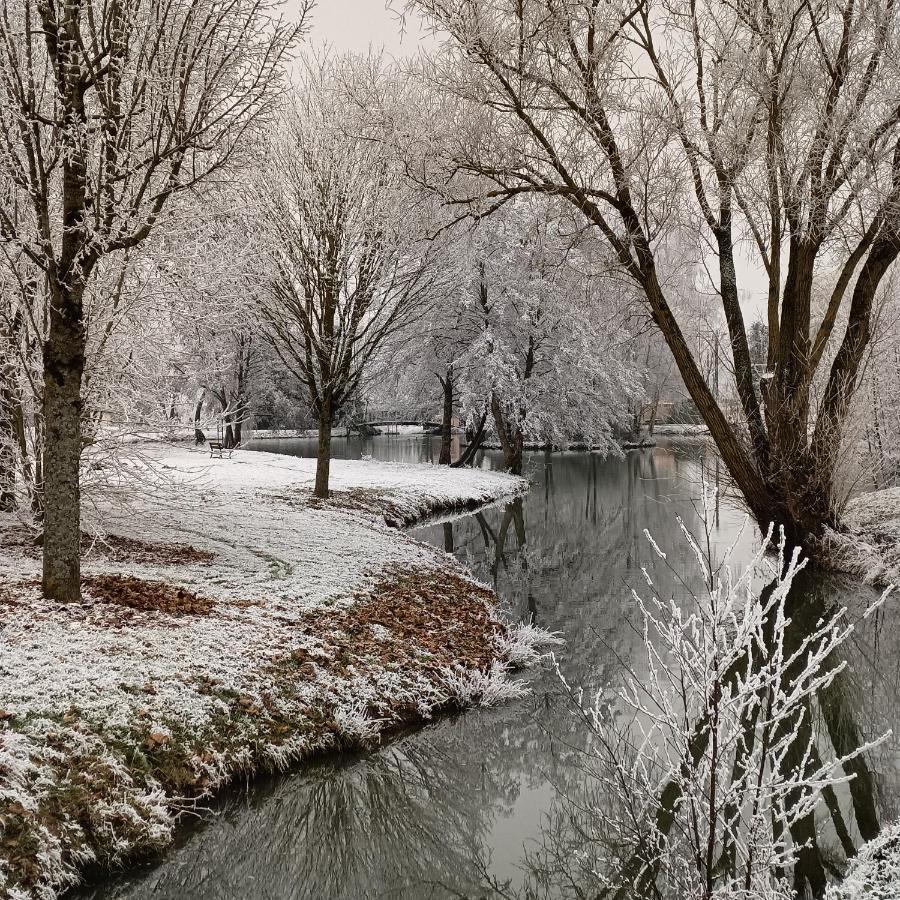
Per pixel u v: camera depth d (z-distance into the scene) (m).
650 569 13.53
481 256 23.88
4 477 9.16
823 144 10.57
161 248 8.45
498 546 15.91
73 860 4.23
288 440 47.62
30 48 6.08
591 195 11.01
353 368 16.81
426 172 11.55
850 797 5.41
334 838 5.29
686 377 12.19
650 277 11.58
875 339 13.19
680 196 11.31
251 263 11.90
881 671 8.15
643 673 8.19
